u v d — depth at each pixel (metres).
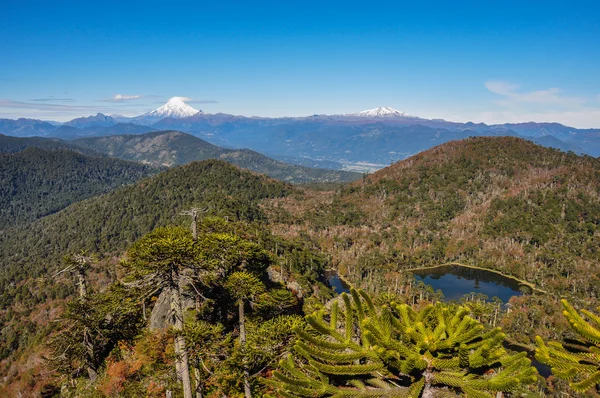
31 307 109.88
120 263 21.83
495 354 6.33
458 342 6.81
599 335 5.55
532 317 85.06
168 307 33.09
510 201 175.12
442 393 6.95
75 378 34.41
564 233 147.12
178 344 22.23
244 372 23.70
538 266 126.81
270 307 30.27
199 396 24.92
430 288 99.12
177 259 19.52
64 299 110.56
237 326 31.27
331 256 140.88
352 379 7.67
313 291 80.94
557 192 176.12
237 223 90.88
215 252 27.25
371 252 142.38
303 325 21.77
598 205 162.00
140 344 32.03
